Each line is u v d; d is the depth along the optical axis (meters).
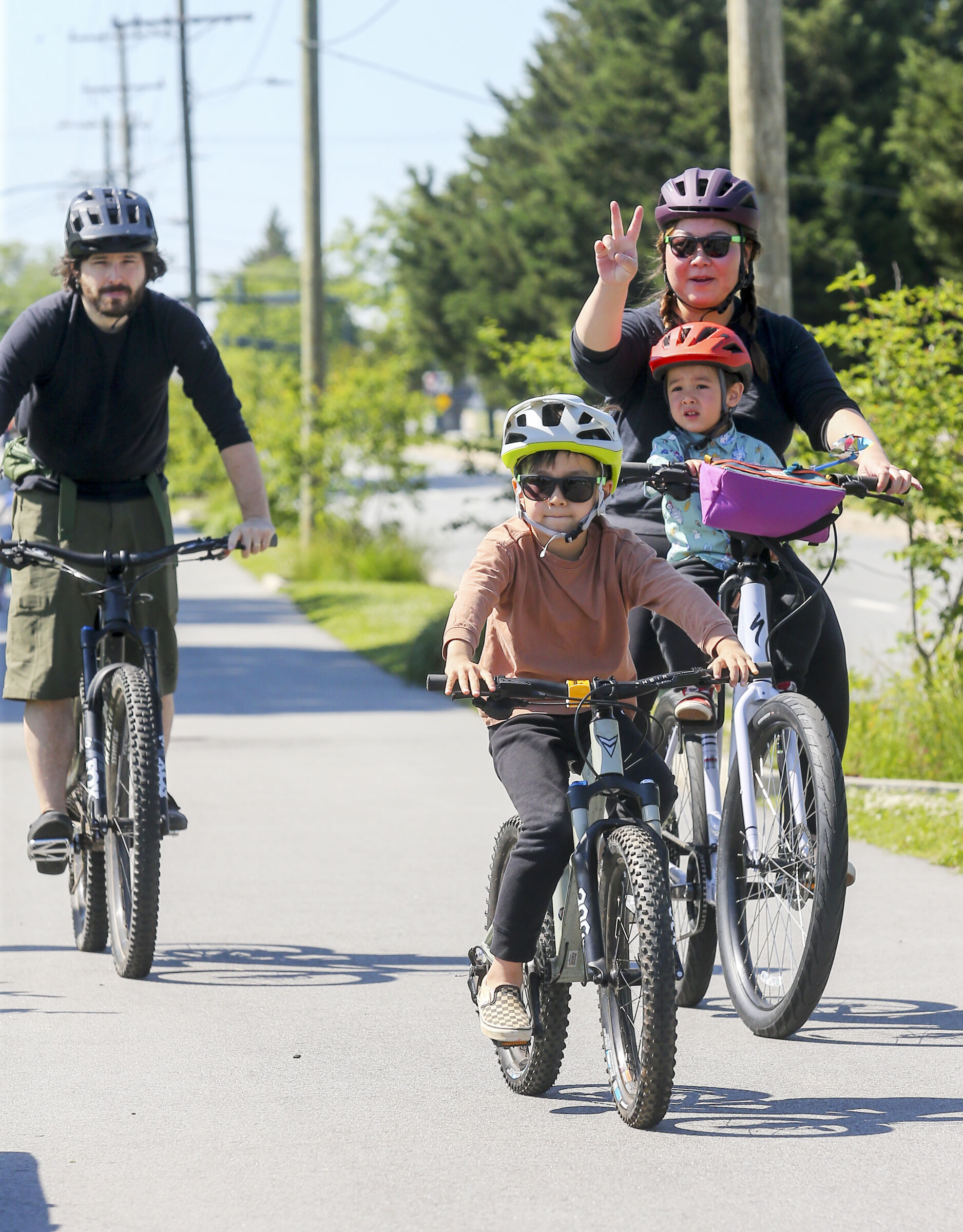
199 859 29.42
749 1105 16.62
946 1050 18.33
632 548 17.17
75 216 22.23
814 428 20.30
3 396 22.05
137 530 23.80
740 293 20.56
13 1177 14.84
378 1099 16.97
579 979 16.34
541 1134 15.88
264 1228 13.66
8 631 23.36
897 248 146.25
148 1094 17.12
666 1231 13.49
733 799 19.14
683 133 161.00
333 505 112.81
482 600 16.41
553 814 16.05
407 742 44.28
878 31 155.88
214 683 57.84
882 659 51.44
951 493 36.22
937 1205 14.01
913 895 25.73
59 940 24.14
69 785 24.03
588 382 20.39
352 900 26.23
